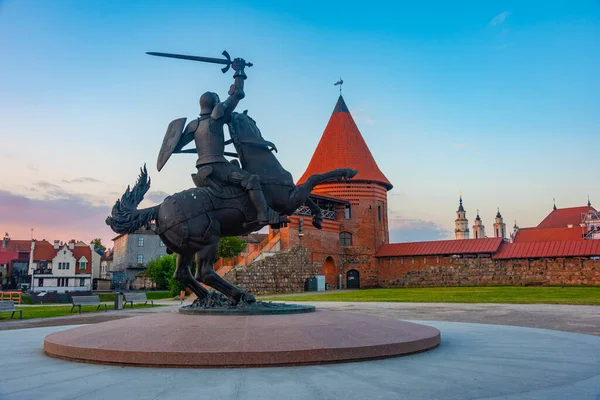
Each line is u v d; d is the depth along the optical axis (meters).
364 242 65.50
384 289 57.53
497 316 19.80
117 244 98.38
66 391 6.56
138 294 31.89
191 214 10.63
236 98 11.38
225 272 47.94
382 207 68.12
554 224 108.94
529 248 57.06
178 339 8.42
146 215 10.80
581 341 10.91
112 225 10.73
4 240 94.56
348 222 65.69
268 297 40.00
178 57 11.41
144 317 10.42
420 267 62.75
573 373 7.58
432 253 61.75
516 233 96.31
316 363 8.11
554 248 55.34
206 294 11.16
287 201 11.62
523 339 11.20
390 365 8.10
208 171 10.90
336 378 7.18
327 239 61.47
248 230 11.31
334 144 68.56
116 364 8.21
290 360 8.01
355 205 66.00
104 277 109.94
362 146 69.12
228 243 61.66
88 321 20.92
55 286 75.69
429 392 6.45
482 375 7.41
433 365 8.12
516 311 22.09
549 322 17.22
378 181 66.88
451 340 11.02
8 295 39.59
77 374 7.57
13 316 23.64
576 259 53.78
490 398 6.18
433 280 61.75
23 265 85.88
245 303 10.73
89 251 78.81
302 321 9.52
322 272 59.66
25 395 6.39
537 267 55.84
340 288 63.53
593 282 52.56
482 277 58.84
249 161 11.59
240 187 11.03
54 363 8.55
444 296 36.00
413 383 6.91
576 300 28.53
